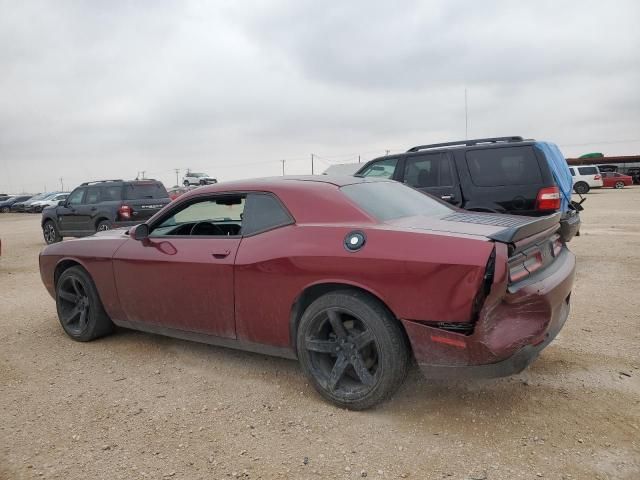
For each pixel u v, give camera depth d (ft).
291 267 11.40
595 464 8.90
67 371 14.01
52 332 17.72
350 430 10.34
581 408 10.85
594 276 23.57
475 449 9.48
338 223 11.44
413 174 25.62
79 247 16.20
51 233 47.98
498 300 9.62
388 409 11.12
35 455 9.82
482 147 23.95
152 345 15.90
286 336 11.89
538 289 10.19
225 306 12.69
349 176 14.19
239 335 12.71
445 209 14.03
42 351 15.74
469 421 10.49
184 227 14.88
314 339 11.41
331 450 9.66
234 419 11.00
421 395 11.69
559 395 11.47
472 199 23.79
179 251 13.58
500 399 11.37
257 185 12.94
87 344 16.26
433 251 9.94
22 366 14.46
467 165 24.06
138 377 13.43
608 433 9.86
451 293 9.68
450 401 11.36
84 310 16.37
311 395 11.96
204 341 13.71
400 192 14.05
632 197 88.84
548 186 22.48
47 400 12.18
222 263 12.54
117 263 14.97
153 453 9.77
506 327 9.81
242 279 12.24
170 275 13.62
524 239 10.23
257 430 10.50
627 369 12.78
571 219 23.66
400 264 10.11
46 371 14.03
